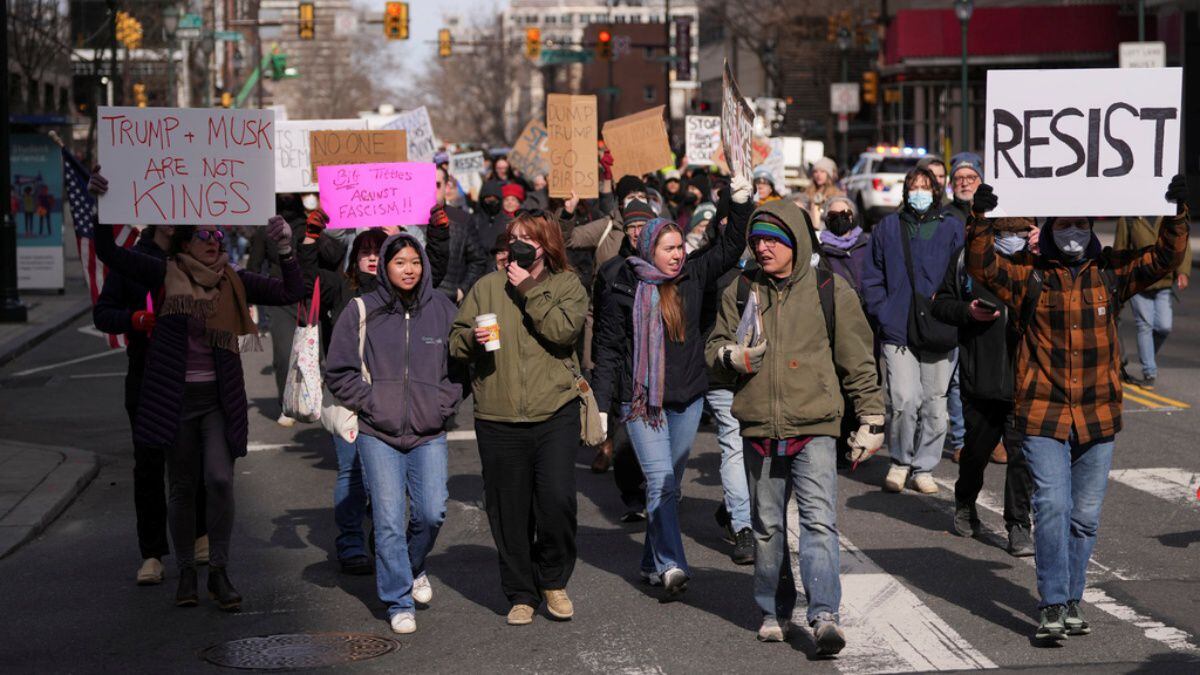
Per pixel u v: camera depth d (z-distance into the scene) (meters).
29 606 7.71
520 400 7.08
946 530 9.20
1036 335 6.87
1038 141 7.16
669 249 7.75
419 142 12.27
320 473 11.47
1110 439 6.91
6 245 23.25
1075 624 6.85
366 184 8.67
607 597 7.76
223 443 7.57
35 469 11.27
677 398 7.80
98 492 10.87
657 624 7.22
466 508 10.15
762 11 68.62
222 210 7.62
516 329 7.11
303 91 166.75
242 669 6.57
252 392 16.19
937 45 56.50
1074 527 6.95
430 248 8.79
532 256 7.00
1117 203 7.13
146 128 7.57
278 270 12.43
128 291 7.78
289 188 12.05
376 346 7.17
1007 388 8.42
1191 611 7.29
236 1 90.69
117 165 7.57
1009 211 7.20
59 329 23.36
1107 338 6.82
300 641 7.01
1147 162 7.13
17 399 16.09
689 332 7.85
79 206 9.88
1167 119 7.12
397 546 7.15
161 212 7.59
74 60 62.06
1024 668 6.41
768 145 21.59
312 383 7.50
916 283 10.10
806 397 6.61
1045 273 6.86
